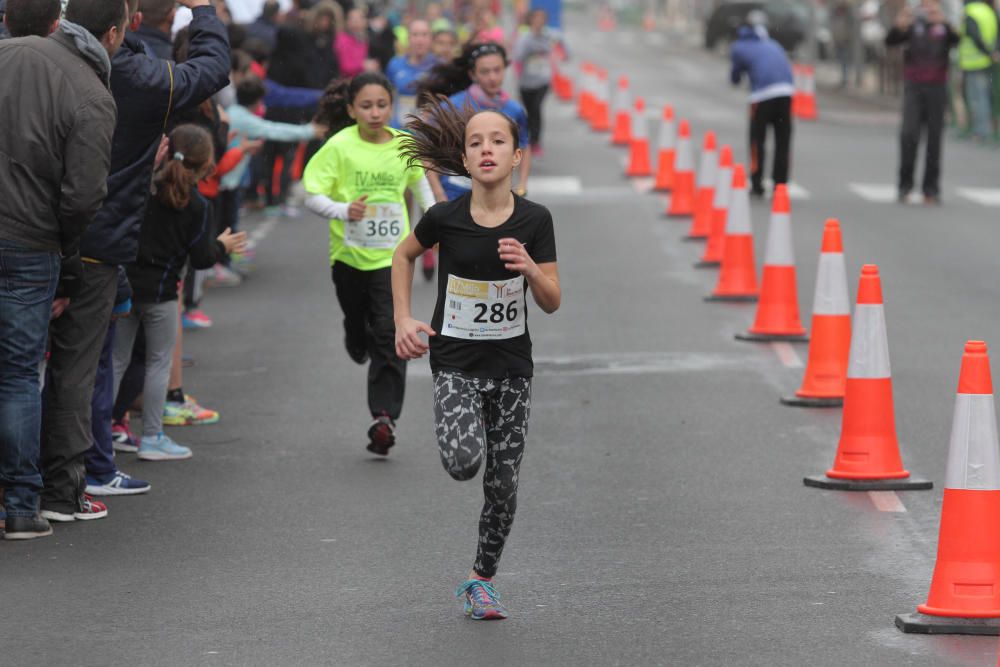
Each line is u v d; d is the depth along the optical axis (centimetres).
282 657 1501
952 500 1572
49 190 1827
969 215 5103
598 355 3058
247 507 2056
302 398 2736
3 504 1966
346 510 2039
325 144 2367
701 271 4072
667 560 1803
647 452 2327
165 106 1955
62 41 1822
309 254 4459
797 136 8019
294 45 5128
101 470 2117
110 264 1964
